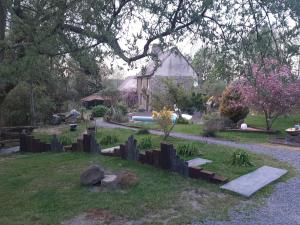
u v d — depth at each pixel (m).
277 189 6.82
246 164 8.36
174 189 6.52
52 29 5.29
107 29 5.39
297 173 8.09
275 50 4.74
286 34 4.61
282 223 5.12
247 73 4.96
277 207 5.80
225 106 17.16
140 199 5.95
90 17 5.39
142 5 5.12
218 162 8.51
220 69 5.09
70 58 6.20
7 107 18.19
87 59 5.70
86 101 36.38
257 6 4.66
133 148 8.53
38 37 5.19
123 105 29.16
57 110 25.91
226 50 4.99
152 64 6.64
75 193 6.29
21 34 5.51
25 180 7.36
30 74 5.85
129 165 8.12
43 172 8.02
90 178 6.71
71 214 5.37
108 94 35.03
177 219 5.18
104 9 5.46
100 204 5.72
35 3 5.53
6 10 5.76
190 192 6.40
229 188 6.59
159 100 23.30
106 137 12.03
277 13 4.57
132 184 6.61
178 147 9.52
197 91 24.73
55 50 5.45
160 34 5.32
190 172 7.26
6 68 5.21
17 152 12.19
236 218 5.29
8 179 7.54
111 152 9.38
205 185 6.82
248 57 4.92
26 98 18.81
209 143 11.55
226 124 16.61
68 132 17.02
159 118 12.50
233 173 7.64
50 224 5.03
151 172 7.54
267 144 12.55
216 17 4.93
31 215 5.36
